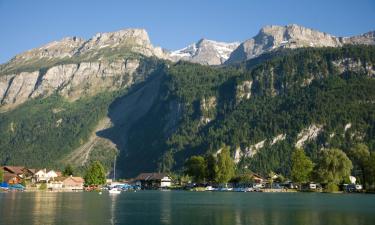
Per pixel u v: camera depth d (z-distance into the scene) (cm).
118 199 15888
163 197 17675
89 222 8494
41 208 11275
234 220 8912
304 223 8431
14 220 8681
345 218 9200
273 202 14025
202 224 8344
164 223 8481
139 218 9206
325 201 14462
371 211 10656
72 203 13275
